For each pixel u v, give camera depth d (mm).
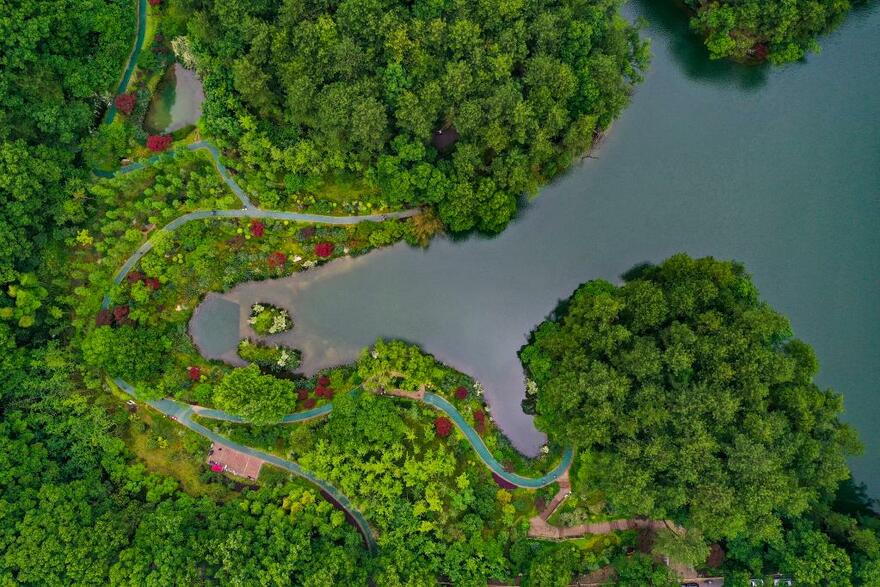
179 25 61500
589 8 57312
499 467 61969
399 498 59125
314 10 55031
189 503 58219
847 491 62500
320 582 52812
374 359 61250
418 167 58062
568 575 54750
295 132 62094
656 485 51969
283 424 61844
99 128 61531
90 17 58719
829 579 52000
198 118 64375
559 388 53438
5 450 54875
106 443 58719
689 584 58375
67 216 59250
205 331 63281
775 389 53219
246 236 63125
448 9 55406
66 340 60875
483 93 56219
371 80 55469
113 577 51750
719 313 53500
